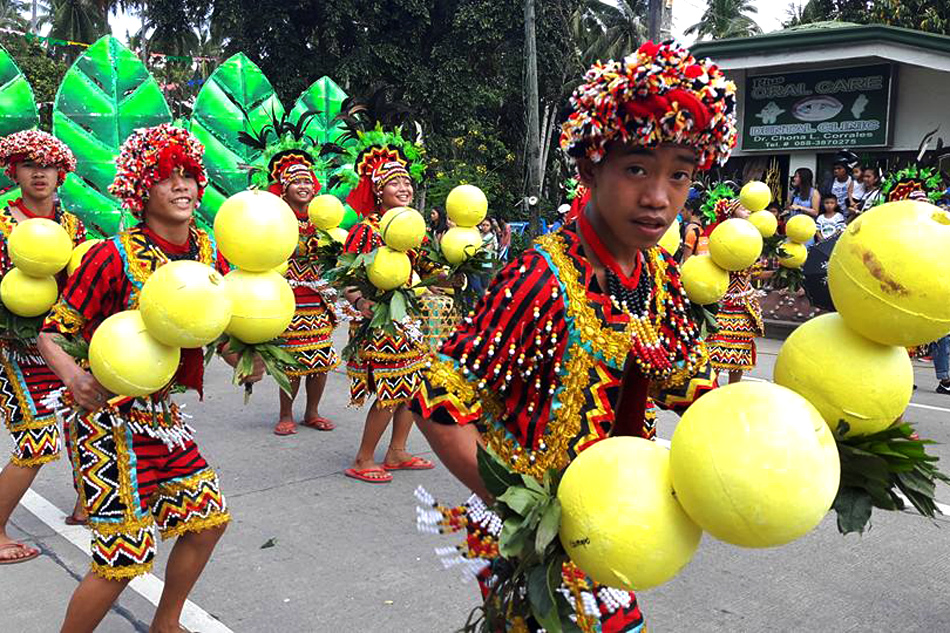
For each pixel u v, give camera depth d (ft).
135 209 9.43
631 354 5.99
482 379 5.82
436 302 17.97
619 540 4.33
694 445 4.10
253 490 16.71
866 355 4.55
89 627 9.32
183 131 9.57
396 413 17.98
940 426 22.57
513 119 80.02
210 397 24.97
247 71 42.32
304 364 20.48
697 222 24.52
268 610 11.64
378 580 12.63
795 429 4.00
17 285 12.33
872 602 12.07
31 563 13.15
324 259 17.19
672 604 11.95
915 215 4.37
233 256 7.98
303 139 20.40
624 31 85.92
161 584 12.40
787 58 46.44
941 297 4.23
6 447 19.13
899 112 46.47
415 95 70.13
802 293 42.16
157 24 73.46
